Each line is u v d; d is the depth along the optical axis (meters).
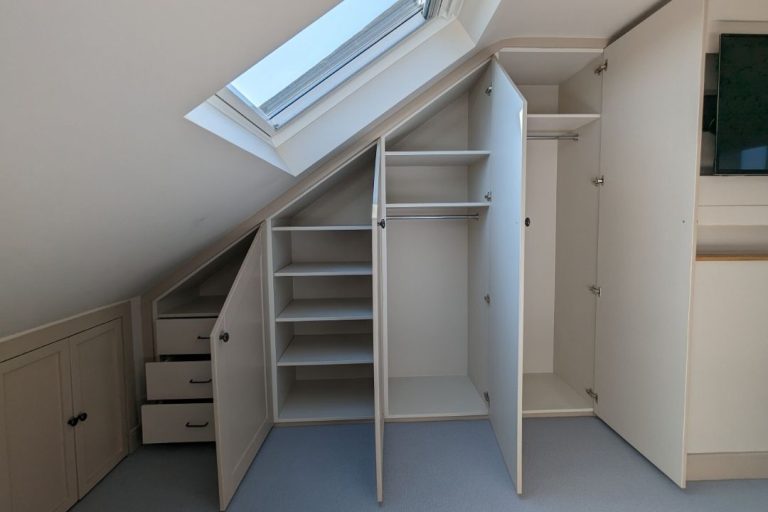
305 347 2.51
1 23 0.47
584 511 1.62
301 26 0.99
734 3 1.72
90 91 0.68
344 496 1.74
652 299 1.81
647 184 1.82
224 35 0.81
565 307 2.60
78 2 0.52
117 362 1.98
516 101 1.72
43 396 1.52
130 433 2.06
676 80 1.64
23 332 1.43
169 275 2.18
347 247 2.77
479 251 2.44
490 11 1.70
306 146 1.98
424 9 1.75
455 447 2.08
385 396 2.30
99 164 0.89
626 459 1.95
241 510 1.66
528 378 2.71
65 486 1.62
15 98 0.58
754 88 1.69
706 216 1.80
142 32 0.65
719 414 1.75
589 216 2.30
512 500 1.70
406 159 2.36
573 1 1.70
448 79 2.13
